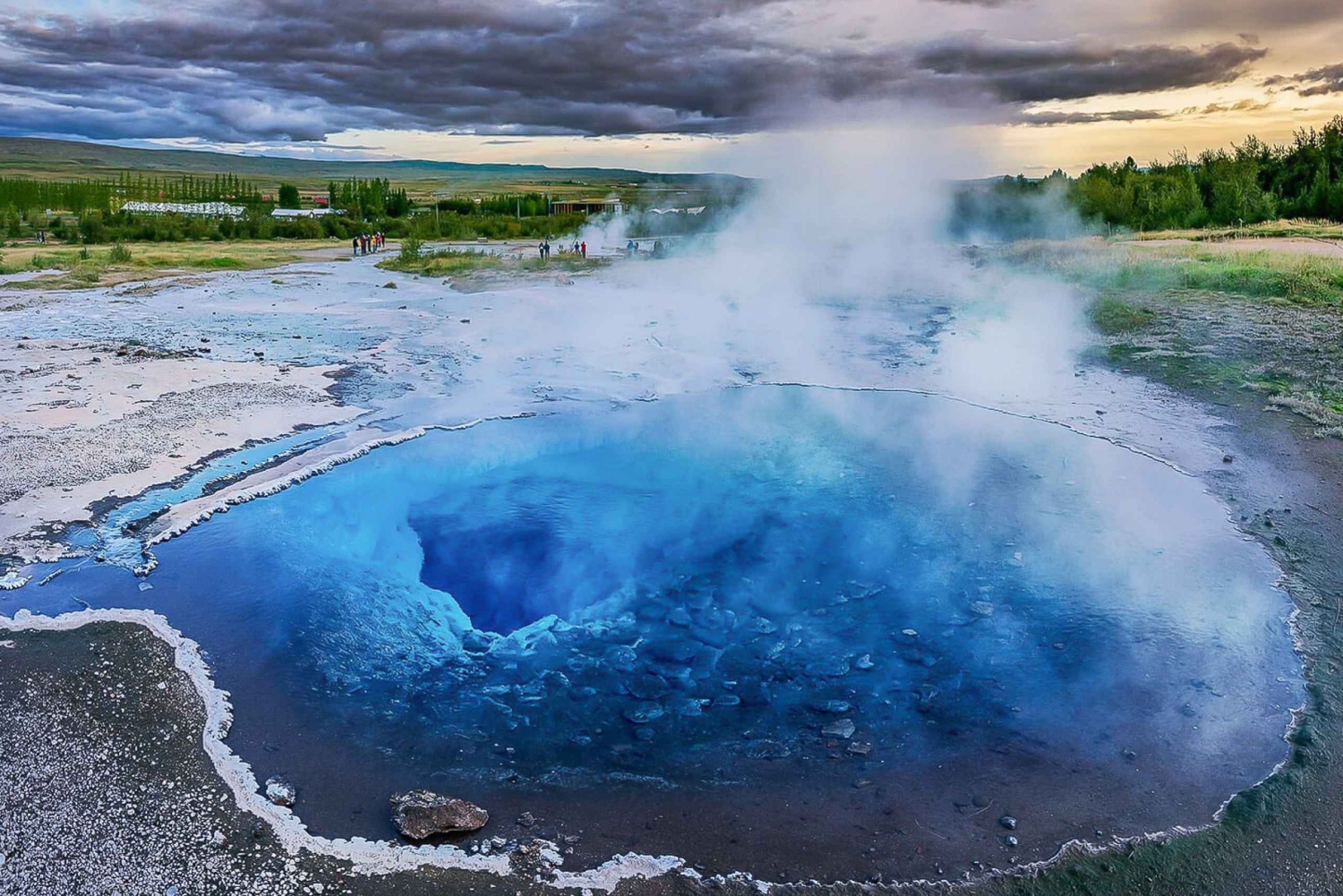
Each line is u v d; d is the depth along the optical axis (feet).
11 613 21.16
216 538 25.81
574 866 13.88
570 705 18.58
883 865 13.88
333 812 15.08
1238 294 56.03
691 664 20.18
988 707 18.20
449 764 16.51
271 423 35.76
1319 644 19.74
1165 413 36.73
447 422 36.65
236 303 68.54
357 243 125.49
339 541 26.30
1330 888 13.23
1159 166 124.06
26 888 12.99
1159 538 25.53
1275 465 30.48
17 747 16.26
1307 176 109.70
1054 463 31.86
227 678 19.04
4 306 65.92
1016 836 14.46
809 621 21.90
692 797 15.61
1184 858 13.85
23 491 28.12
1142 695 18.33
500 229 157.69
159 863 13.58
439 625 22.00
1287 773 15.65
